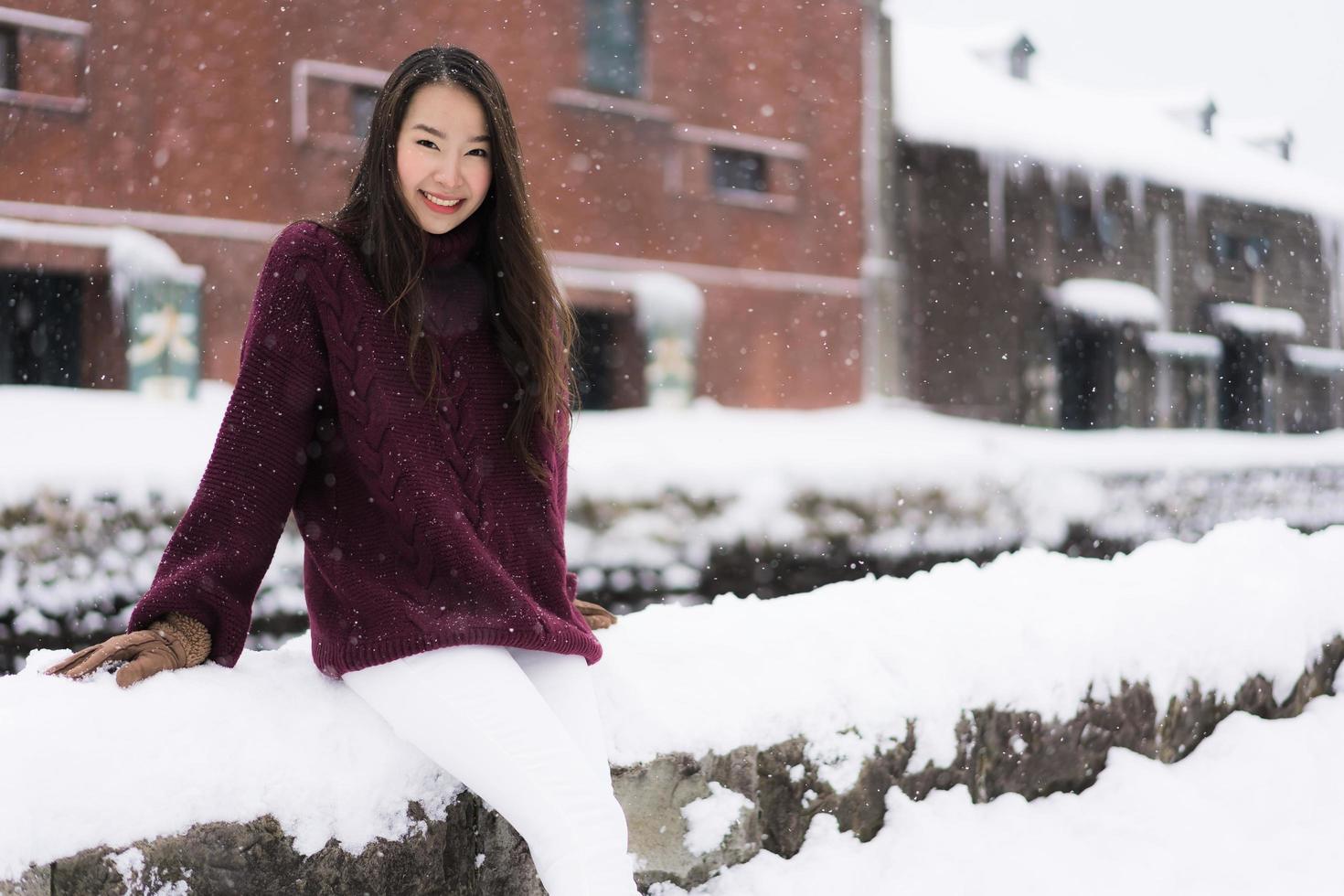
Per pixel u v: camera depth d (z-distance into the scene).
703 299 14.51
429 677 1.61
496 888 1.79
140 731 1.53
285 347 1.68
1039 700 2.46
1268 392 26.94
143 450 6.72
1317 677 3.11
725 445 9.84
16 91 10.38
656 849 1.95
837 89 15.77
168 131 10.87
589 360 13.88
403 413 1.70
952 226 20.70
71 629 6.05
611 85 13.70
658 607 2.51
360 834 1.63
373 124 1.75
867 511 9.58
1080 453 12.79
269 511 1.67
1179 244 24.94
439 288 1.78
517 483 1.82
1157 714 2.69
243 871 1.54
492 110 1.74
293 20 11.35
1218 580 2.99
